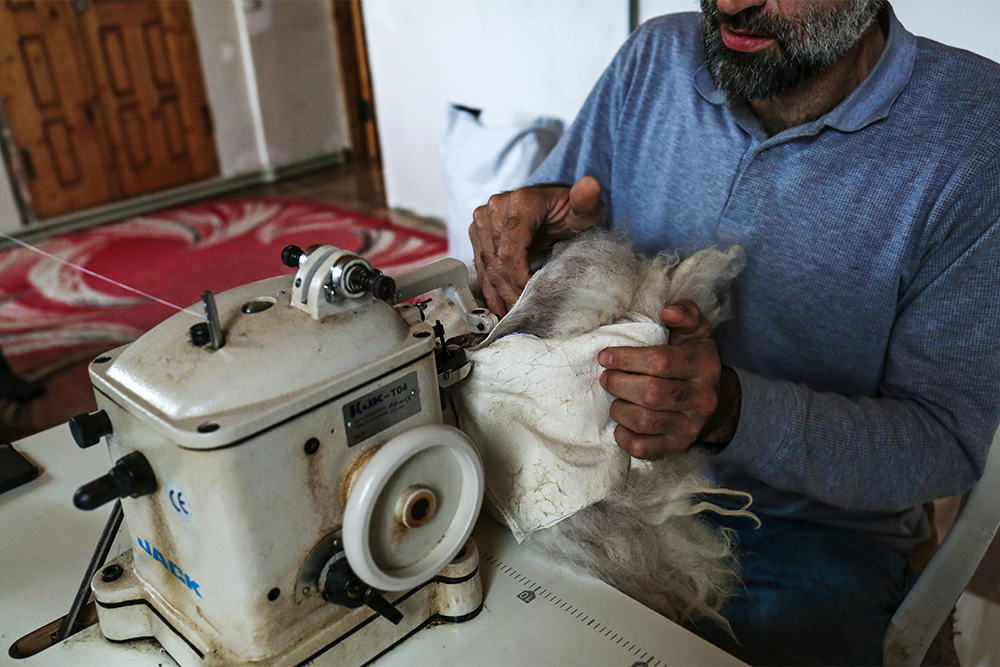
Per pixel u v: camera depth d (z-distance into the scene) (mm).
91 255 3197
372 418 507
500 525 694
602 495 629
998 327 765
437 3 2857
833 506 891
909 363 823
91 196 3723
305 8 4191
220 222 3594
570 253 704
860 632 803
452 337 700
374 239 3285
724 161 942
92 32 3553
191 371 467
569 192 871
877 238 838
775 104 886
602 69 2316
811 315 899
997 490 770
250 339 478
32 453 829
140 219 3693
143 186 3918
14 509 742
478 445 645
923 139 813
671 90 1007
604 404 640
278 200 3949
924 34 1456
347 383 483
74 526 720
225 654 510
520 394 621
